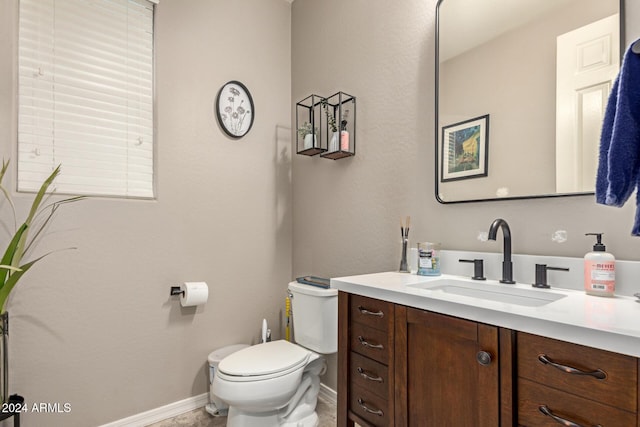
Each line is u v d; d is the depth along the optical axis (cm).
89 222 167
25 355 149
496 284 116
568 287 107
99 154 176
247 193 224
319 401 203
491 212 131
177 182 195
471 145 136
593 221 105
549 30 115
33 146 159
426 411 96
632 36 99
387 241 172
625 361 61
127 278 177
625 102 76
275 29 243
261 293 229
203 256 204
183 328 195
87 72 174
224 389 145
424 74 156
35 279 152
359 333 121
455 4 143
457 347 89
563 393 69
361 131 187
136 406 178
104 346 169
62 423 157
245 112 224
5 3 149
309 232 227
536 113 118
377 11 180
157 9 191
